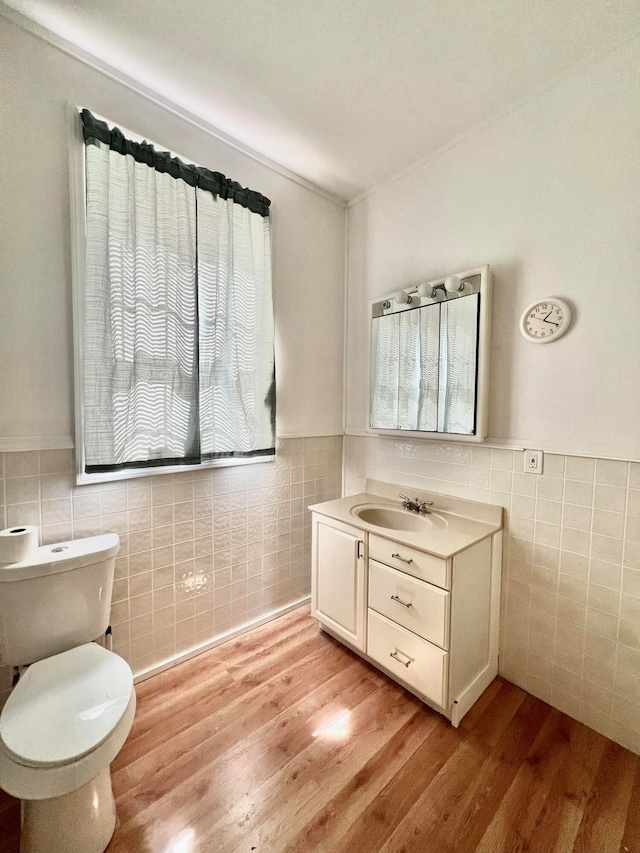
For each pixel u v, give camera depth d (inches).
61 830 37.0
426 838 41.3
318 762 50.1
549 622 60.1
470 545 56.9
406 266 80.6
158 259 61.8
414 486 80.0
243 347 73.9
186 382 65.7
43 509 54.1
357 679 65.7
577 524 56.6
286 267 82.7
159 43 53.1
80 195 55.5
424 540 58.2
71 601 50.0
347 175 82.7
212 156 69.5
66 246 54.8
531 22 48.3
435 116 65.3
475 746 52.7
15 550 47.1
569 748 52.6
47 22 50.6
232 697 61.4
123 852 39.6
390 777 48.1
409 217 79.5
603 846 40.5
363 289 91.0
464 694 57.7
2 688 50.7
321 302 90.4
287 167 80.6
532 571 61.8
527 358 61.3
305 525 89.8
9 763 33.8
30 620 47.4
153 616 65.8
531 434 61.3
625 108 50.3
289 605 87.5
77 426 56.1
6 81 49.4
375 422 85.6
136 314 59.9
